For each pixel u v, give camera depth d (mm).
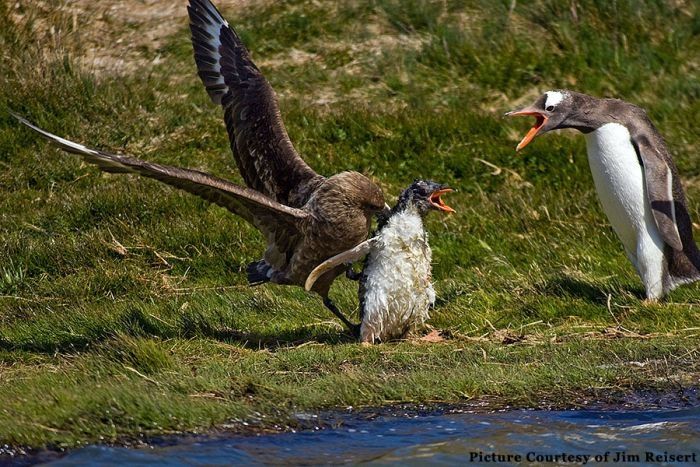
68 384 10617
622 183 13211
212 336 12859
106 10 20484
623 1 20094
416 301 12180
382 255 11984
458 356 11820
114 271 14891
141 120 18312
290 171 12734
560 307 13359
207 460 9359
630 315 13047
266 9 20594
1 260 15148
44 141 17828
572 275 14133
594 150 13383
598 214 16109
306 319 13516
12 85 18547
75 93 18531
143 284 14711
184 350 12289
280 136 12984
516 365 11492
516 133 17969
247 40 19906
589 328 12789
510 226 15867
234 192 11188
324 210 11891
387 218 12016
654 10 20094
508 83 19078
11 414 9742
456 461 9438
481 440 9883
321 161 17375
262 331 13109
